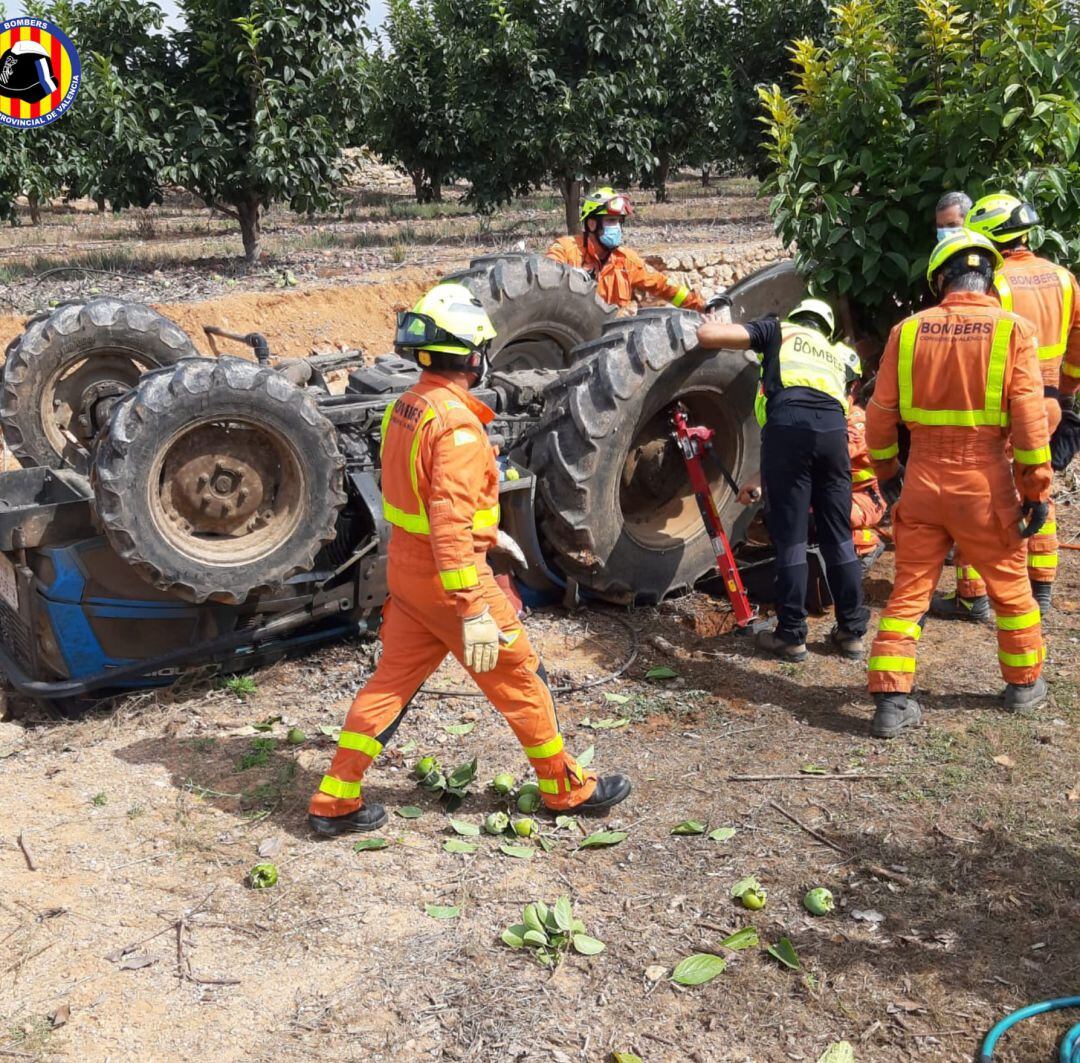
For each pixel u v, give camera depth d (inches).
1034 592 231.0
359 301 539.2
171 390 182.4
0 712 207.5
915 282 290.4
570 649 224.7
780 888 146.3
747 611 230.1
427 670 158.4
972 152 275.9
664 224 888.3
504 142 804.0
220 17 621.9
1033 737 182.9
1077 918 138.1
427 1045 120.6
